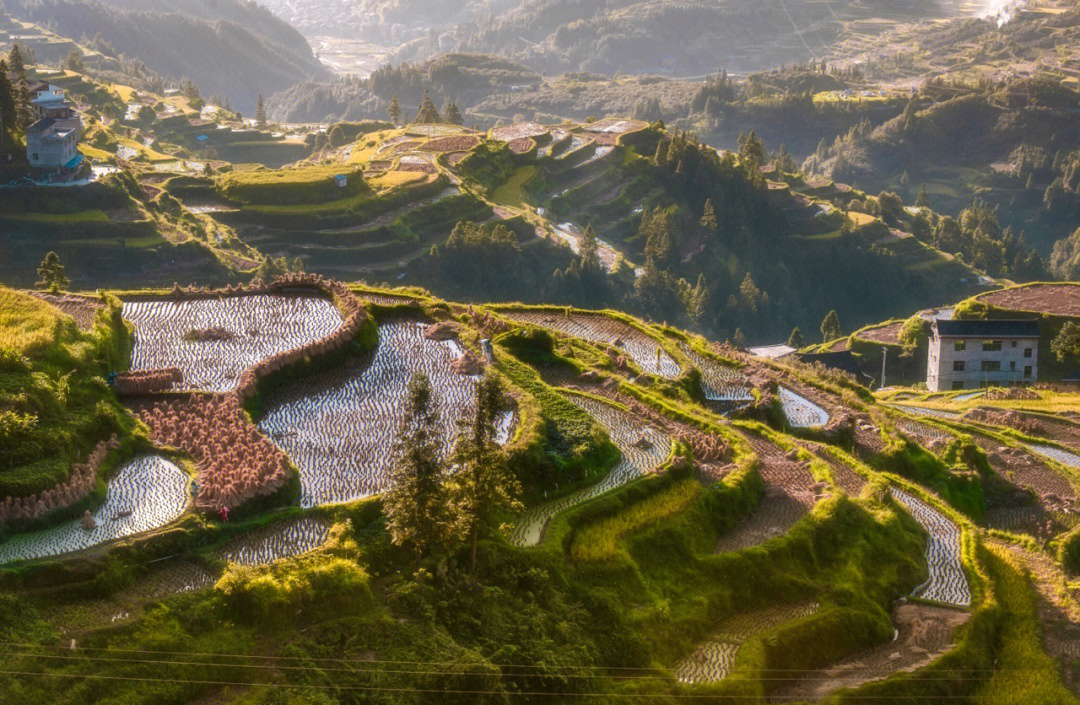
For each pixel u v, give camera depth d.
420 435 47.25
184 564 45.69
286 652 41.19
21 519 46.19
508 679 44.28
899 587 58.00
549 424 62.91
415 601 45.47
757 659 48.91
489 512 49.88
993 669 52.97
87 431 53.69
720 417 73.31
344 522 49.28
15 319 61.94
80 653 39.03
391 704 40.50
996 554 63.78
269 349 68.88
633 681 46.50
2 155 194.00
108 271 181.88
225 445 54.28
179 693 38.78
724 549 57.09
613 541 53.88
